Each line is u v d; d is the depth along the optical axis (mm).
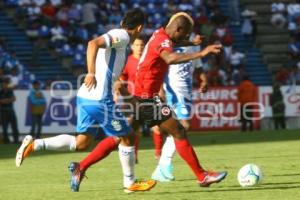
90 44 24547
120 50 25625
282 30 96500
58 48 84688
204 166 37438
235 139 62344
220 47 24547
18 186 30016
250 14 95500
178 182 30203
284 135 66625
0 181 32156
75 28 86750
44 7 86938
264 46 94938
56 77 82812
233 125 78625
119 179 32000
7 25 86250
